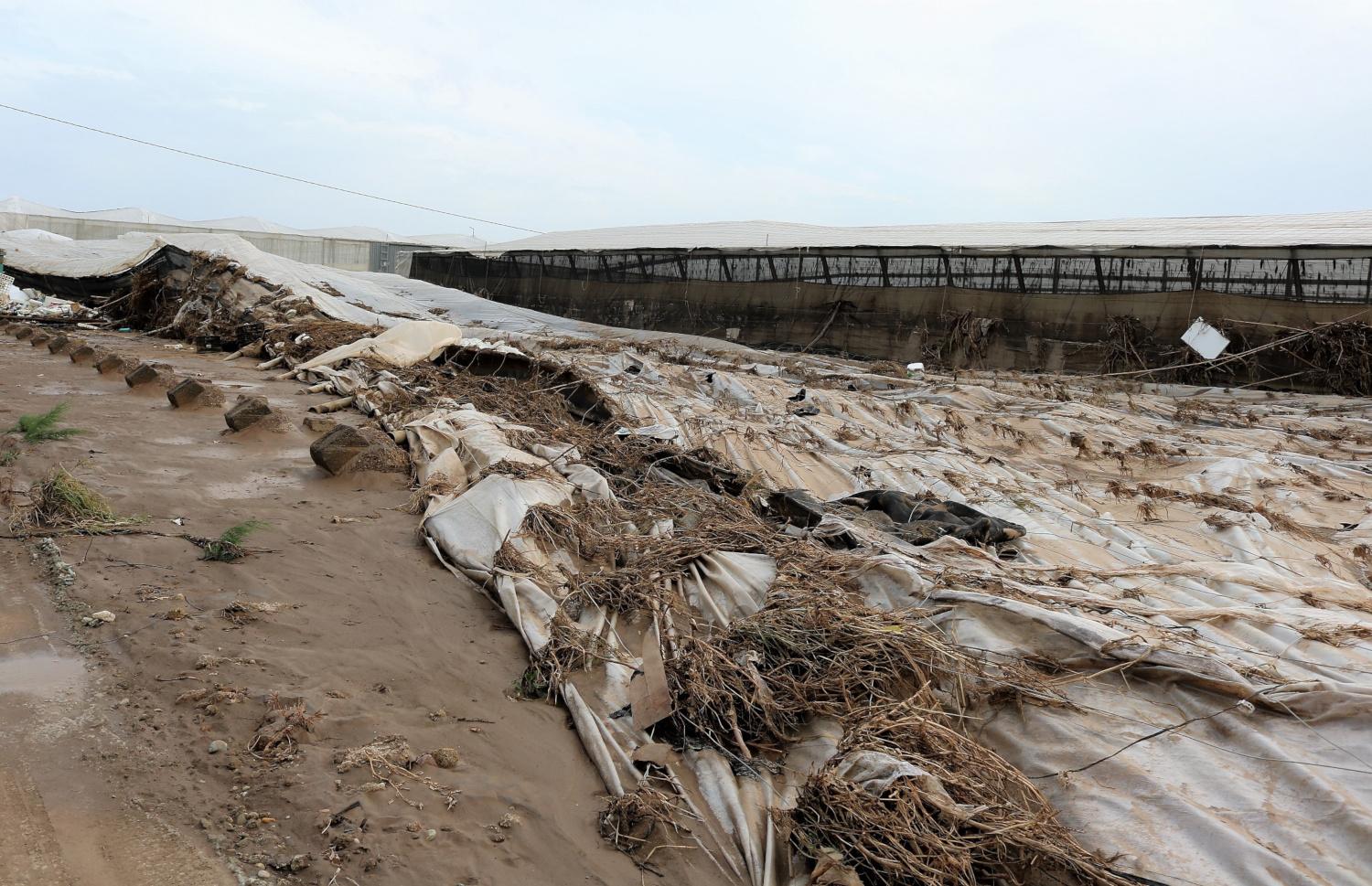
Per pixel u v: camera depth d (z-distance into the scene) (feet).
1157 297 69.87
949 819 14.17
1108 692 17.61
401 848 13.62
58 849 12.57
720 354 77.71
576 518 27.86
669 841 14.88
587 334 89.86
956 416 51.11
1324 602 24.57
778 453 43.24
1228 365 65.57
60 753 14.83
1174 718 16.76
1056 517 34.30
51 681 16.94
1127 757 15.79
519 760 16.72
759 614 21.13
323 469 32.83
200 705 16.52
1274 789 14.78
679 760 17.22
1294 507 37.11
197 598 21.08
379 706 17.67
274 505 29.17
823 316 88.07
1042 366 74.49
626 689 19.33
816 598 21.59
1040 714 17.20
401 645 20.52
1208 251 67.51
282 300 72.02
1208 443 47.67
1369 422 52.65
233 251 80.74
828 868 13.80
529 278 123.24
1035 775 16.06
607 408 47.91
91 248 113.19
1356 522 35.50
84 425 37.19
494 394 48.83
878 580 22.89
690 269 101.09
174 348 69.10
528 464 31.81
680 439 43.34
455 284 138.10
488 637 21.72
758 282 94.43
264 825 13.74
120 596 20.62
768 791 16.29
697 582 23.70
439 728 17.28
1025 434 48.75
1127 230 93.25
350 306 77.30
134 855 12.74
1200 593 25.04
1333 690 16.47
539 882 13.51
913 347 81.82
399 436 37.27
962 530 29.81
